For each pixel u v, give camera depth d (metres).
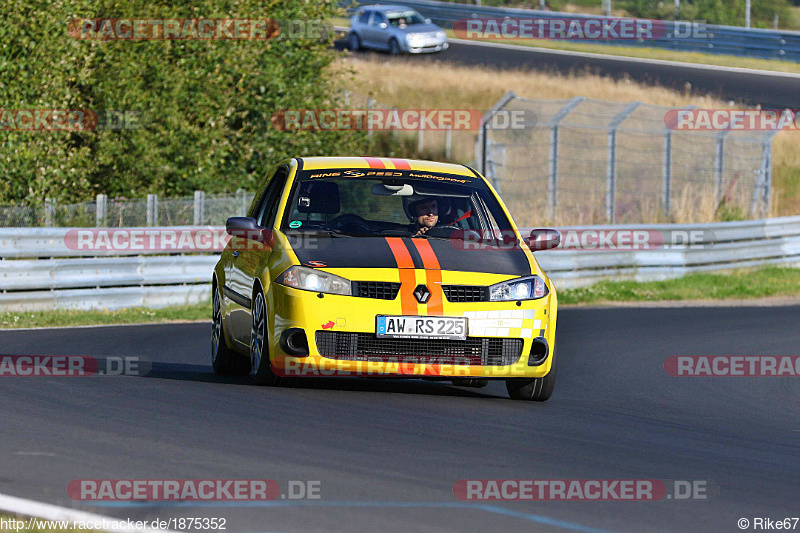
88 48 72.00
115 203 63.56
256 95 81.50
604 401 31.30
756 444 24.84
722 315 59.91
